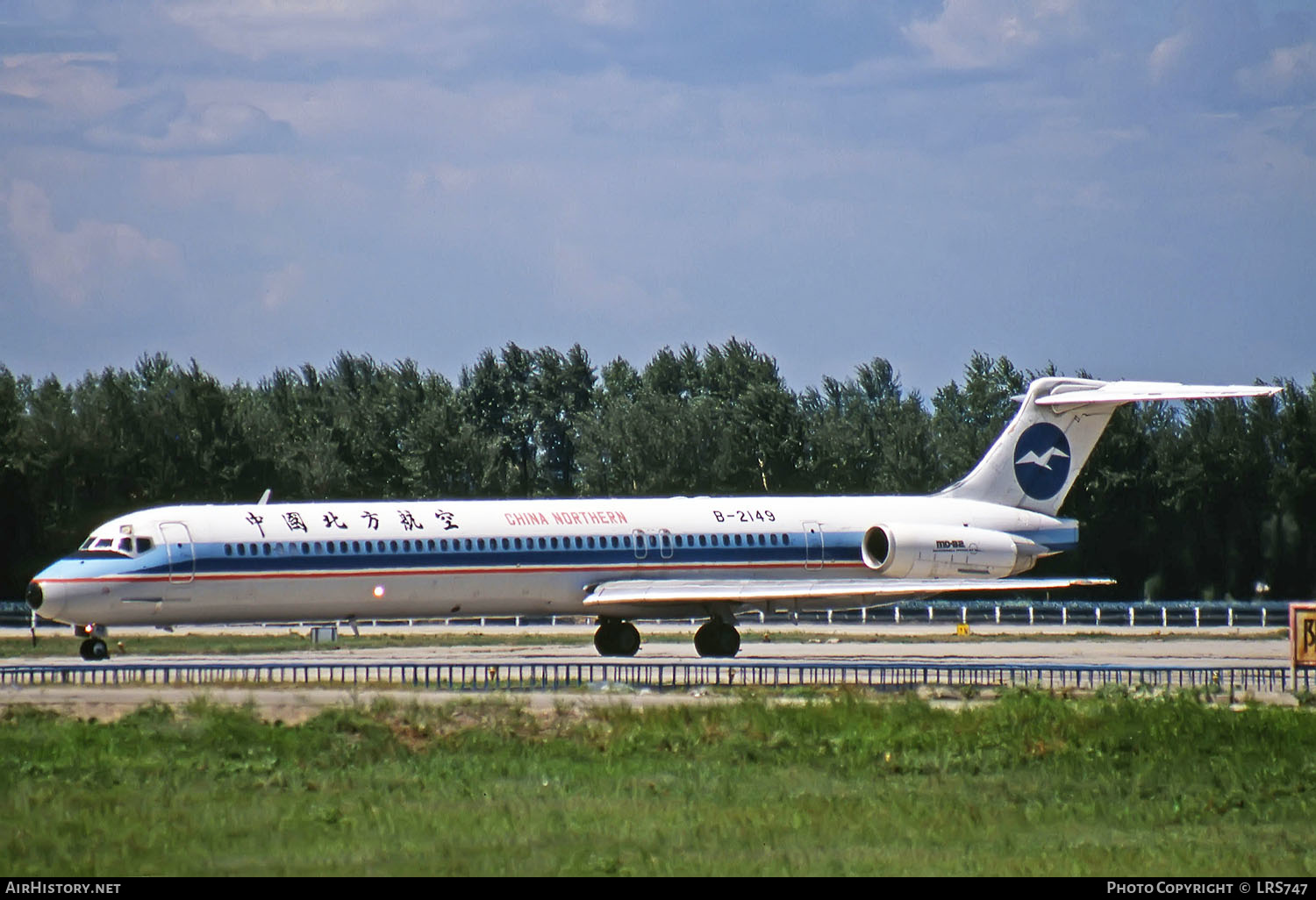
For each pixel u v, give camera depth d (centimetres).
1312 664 10975
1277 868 5994
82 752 8200
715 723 9206
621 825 6656
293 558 13188
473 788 7538
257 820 6681
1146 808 7300
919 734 8931
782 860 5988
